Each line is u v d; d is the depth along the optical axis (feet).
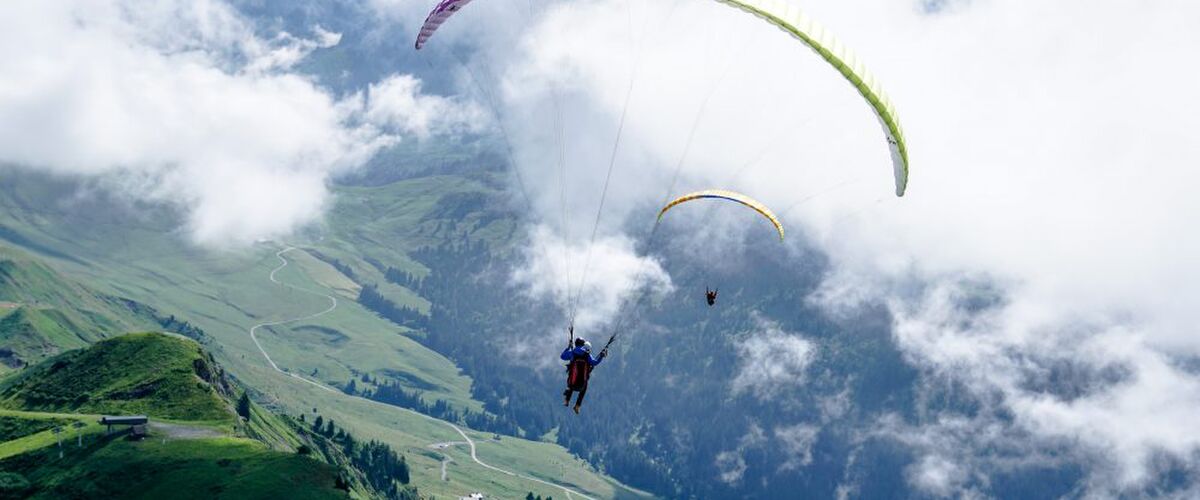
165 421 646.74
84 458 562.66
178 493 518.37
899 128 116.16
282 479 531.09
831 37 111.65
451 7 140.87
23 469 564.30
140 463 551.59
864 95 113.39
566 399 117.80
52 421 633.20
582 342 119.24
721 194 154.20
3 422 639.35
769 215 150.61
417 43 152.87
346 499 531.50
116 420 591.78
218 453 562.25
